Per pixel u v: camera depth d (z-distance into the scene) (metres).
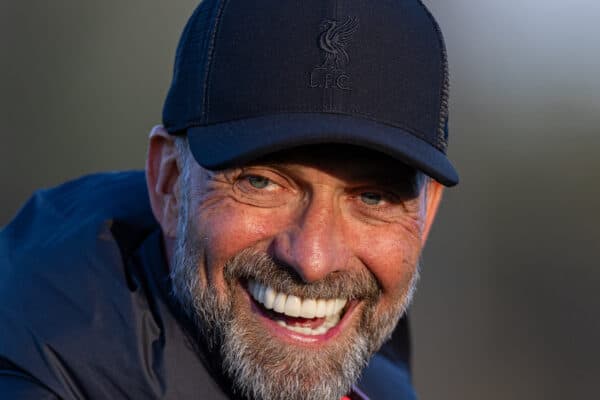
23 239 5.39
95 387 4.50
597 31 20.73
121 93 18.59
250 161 4.50
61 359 4.50
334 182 4.52
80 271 4.80
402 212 4.80
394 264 4.81
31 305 4.66
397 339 7.04
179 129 4.80
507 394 15.29
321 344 4.82
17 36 18.23
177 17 18.92
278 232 4.59
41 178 17.84
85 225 5.11
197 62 4.71
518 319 16.83
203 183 4.70
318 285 4.66
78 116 18.27
